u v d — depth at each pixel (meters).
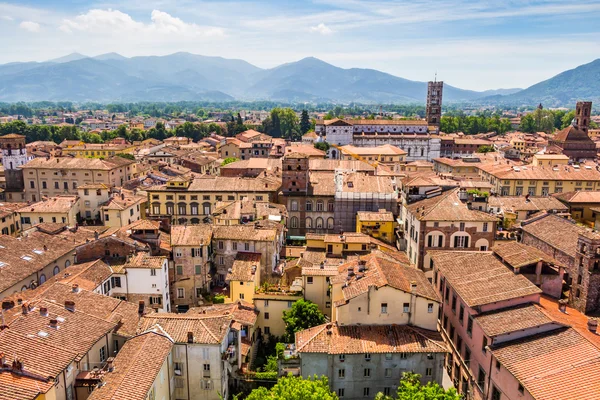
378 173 167.12
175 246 96.75
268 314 84.94
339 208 132.38
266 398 50.97
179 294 98.50
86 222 143.12
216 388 62.38
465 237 98.50
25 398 45.50
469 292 70.62
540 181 163.62
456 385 74.50
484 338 63.59
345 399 65.75
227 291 99.31
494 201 129.50
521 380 52.88
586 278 72.62
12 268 87.06
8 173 176.00
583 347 54.38
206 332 62.78
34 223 136.00
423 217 98.56
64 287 70.75
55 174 175.00
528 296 65.88
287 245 123.94
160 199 151.25
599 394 47.34
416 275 77.56
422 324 69.00
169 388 60.81
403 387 54.47
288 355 69.88
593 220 130.12
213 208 150.75
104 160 184.12
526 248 78.62
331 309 81.38
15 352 50.84
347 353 63.81
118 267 87.12
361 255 95.31
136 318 68.50
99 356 60.50
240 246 101.56
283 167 139.38
